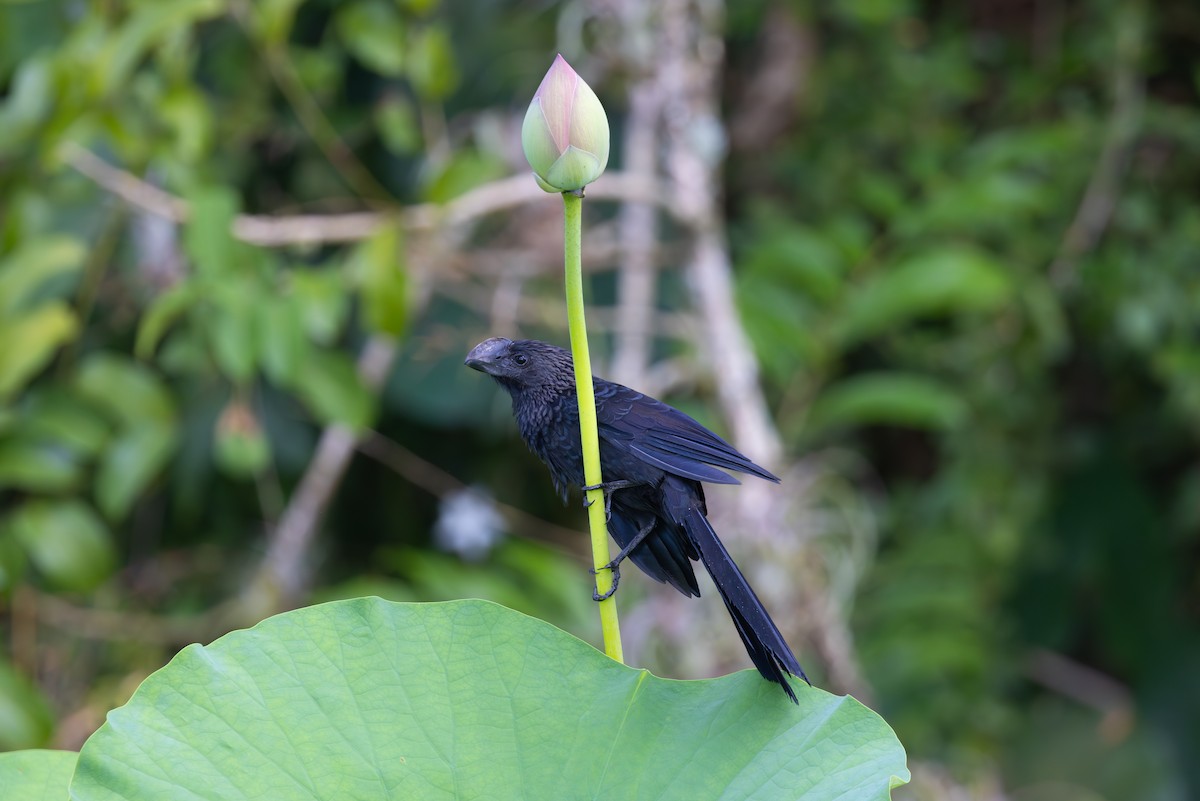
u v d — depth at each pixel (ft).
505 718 8.29
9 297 18.58
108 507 20.11
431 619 8.66
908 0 28.50
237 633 8.49
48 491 23.50
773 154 29.60
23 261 18.81
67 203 21.93
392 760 8.05
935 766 24.95
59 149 19.30
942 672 26.13
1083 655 32.30
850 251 24.93
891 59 28.37
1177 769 28.94
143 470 20.16
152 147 20.22
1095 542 29.94
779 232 25.95
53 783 8.85
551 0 25.54
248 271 19.95
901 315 25.31
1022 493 26.61
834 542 22.62
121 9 20.11
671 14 22.76
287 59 21.48
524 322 24.25
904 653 25.20
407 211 20.74
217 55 24.07
